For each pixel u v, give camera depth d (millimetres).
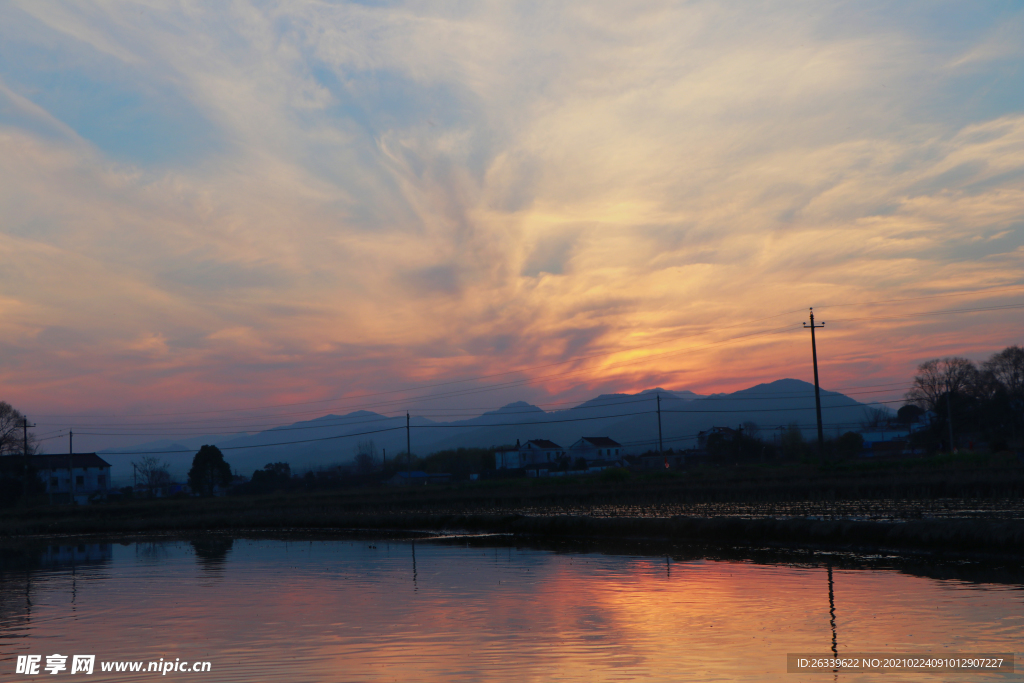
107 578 35781
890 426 167000
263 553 45375
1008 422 129625
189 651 19781
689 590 26922
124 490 136125
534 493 74250
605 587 28250
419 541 49938
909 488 55719
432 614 24016
